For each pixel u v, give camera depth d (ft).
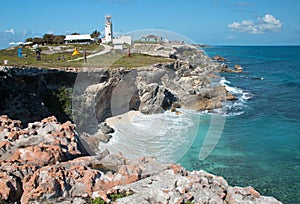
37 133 42.73
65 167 30.99
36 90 81.46
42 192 26.94
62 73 84.84
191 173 32.42
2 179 28.76
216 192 29.12
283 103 120.67
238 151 67.00
